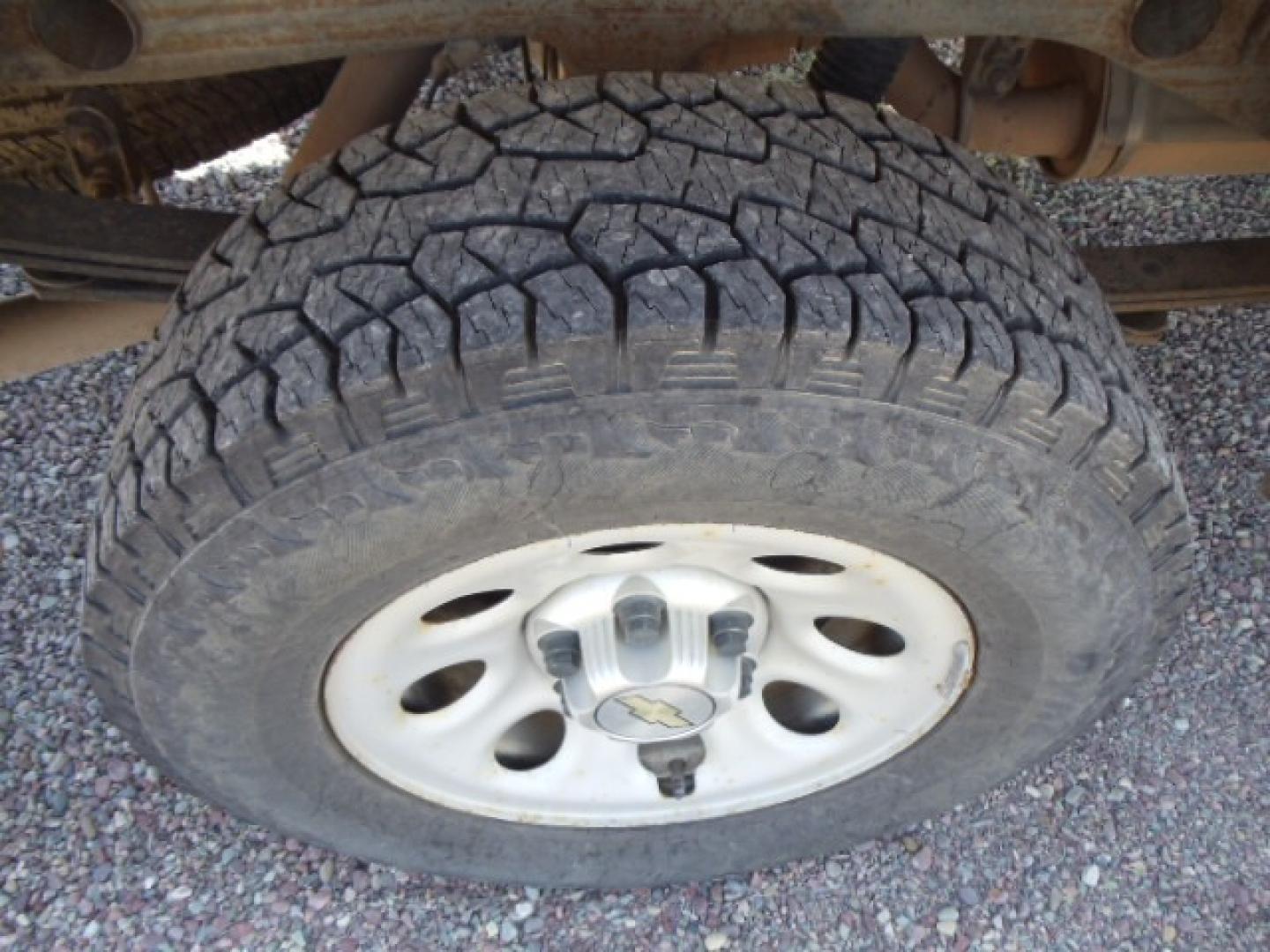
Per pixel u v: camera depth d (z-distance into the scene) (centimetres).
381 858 230
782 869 249
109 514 162
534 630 193
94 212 201
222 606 162
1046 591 173
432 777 212
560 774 221
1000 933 243
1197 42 161
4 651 278
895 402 149
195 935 242
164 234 203
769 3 157
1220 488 305
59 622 282
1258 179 364
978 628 185
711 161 157
